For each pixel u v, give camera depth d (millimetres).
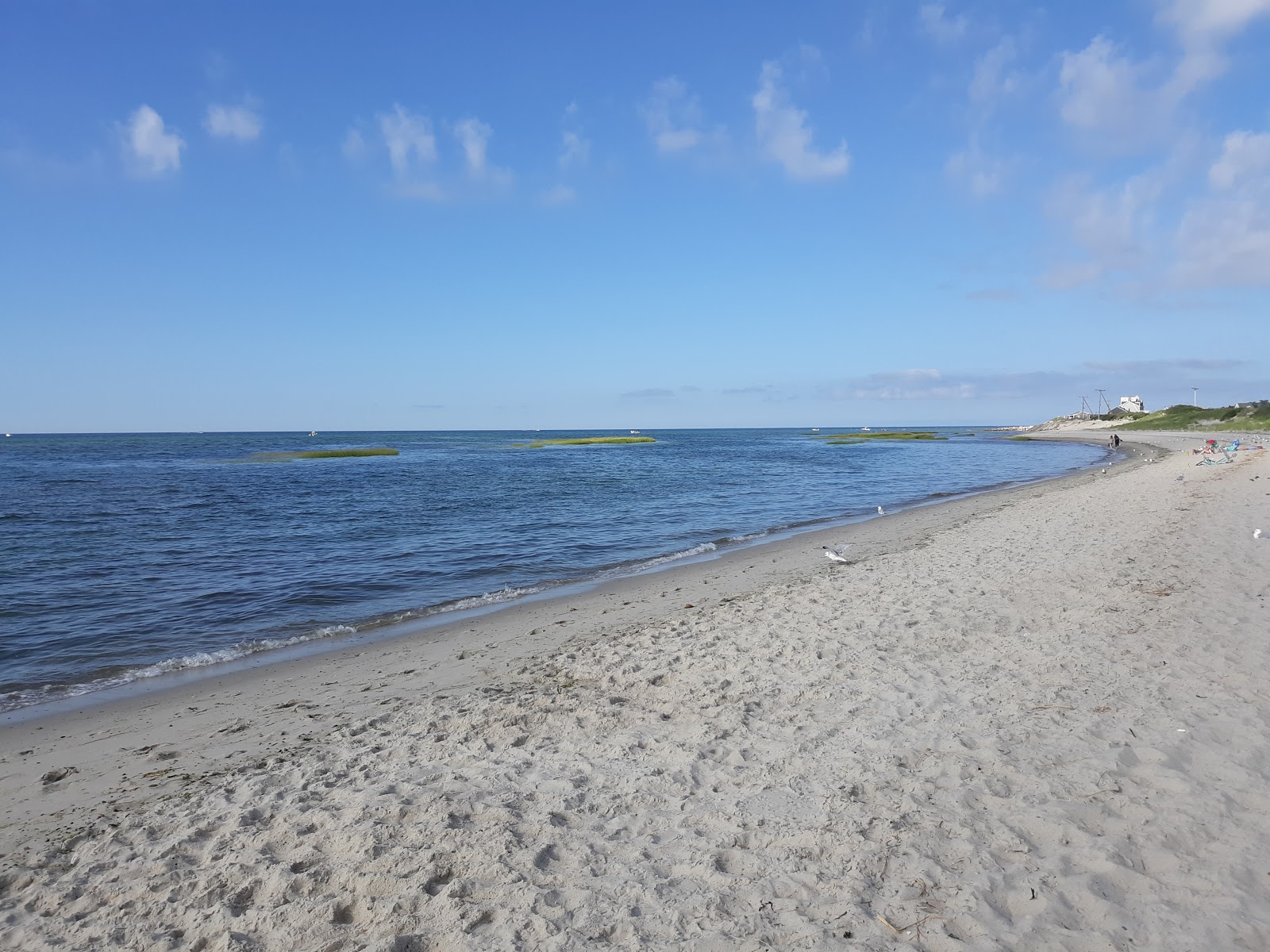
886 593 10703
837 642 8312
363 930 3592
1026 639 7922
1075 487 28344
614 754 5621
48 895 4023
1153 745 5121
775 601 10766
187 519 22656
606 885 3877
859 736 5645
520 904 3721
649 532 20391
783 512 24719
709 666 7738
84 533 19672
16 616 11367
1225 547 12258
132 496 29906
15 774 5977
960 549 14531
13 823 5098
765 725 6012
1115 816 4273
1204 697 5945
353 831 4512
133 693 8023
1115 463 47750
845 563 14227
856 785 4828
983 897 3602
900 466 50594
